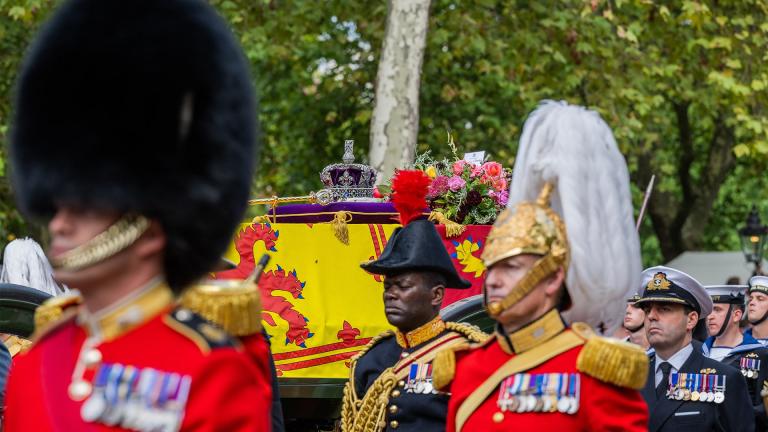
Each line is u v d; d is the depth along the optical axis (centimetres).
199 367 447
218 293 622
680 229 4222
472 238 1184
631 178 4078
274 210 1159
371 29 3027
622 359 660
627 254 726
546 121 743
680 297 1180
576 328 692
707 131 4262
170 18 483
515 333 695
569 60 3102
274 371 841
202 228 482
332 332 1113
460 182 1230
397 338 988
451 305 1109
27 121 479
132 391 445
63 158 469
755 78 3272
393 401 949
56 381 458
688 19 3058
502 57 3050
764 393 1294
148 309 462
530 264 683
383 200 1236
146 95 472
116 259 463
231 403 450
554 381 678
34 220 486
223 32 500
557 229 690
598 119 748
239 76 502
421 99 3278
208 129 482
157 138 471
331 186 1305
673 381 1182
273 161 3469
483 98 3278
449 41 3134
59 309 538
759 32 3247
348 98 3306
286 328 1098
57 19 485
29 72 481
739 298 1489
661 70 3153
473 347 741
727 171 4159
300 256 1124
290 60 3203
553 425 673
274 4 3047
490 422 693
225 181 488
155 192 468
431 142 3247
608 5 3073
